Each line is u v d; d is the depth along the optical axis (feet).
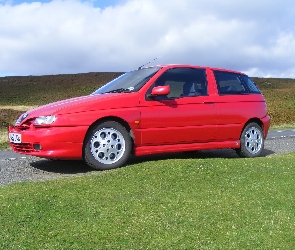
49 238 10.84
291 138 36.81
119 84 22.99
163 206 13.44
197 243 10.47
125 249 10.14
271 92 171.12
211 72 24.00
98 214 12.68
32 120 20.08
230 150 28.37
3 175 20.42
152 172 17.99
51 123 19.43
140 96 21.20
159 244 10.41
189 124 22.21
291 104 118.52
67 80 216.54
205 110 22.72
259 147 25.11
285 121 73.61
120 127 20.57
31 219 12.27
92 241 10.63
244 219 12.22
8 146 36.06
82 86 200.54
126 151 20.79
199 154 26.40
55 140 19.39
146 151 21.27
